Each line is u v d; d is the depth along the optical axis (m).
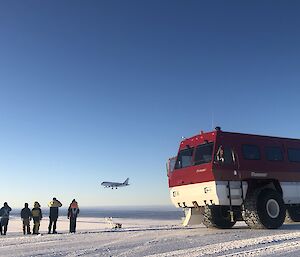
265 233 11.26
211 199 12.43
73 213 17.19
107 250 8.94
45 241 11.20
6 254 8.86
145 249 8.82
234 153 12.77
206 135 13.02
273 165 13.55
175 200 13.85
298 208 15.48
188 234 11.63
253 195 12.44
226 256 7.53
